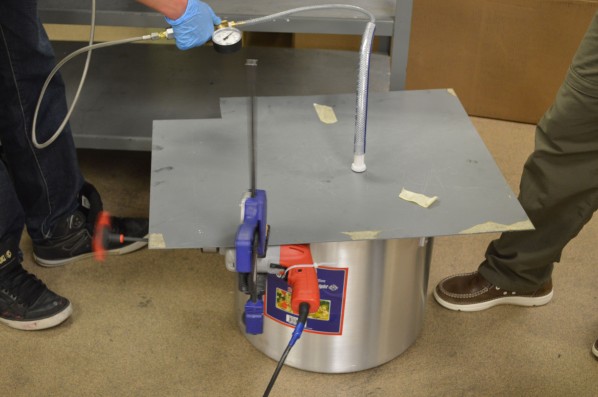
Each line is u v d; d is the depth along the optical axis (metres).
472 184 1.33
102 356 1.63
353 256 1.39
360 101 1.29
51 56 1.62
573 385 1.58
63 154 1.74
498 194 1.31
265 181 1.33
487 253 1.75
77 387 1.55
